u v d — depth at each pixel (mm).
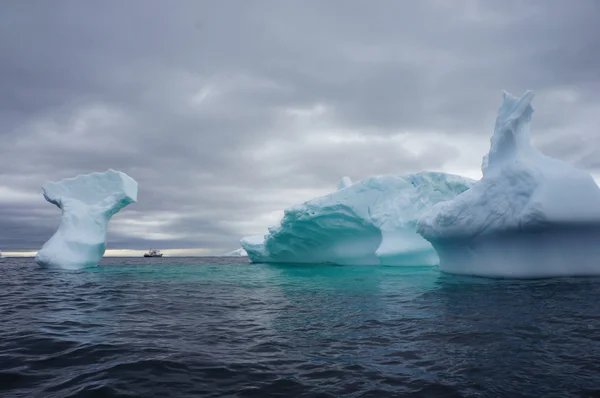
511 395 3881
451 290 10250
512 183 11711
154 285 13844
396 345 5637
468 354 5109
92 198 23125
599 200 10695
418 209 18969
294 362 4969
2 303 9945
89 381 4336
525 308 7566
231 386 4211
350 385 4211
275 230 25656
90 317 7969
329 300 9828
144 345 5770
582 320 6582
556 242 10984
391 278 14469
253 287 12961
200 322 7395
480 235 12328
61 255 21359
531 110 12570
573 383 4129
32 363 4980
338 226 22000
